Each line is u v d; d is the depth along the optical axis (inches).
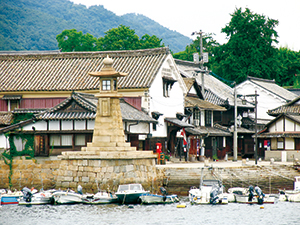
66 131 1963.6
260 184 2084.2
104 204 1711.4
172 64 2588.6
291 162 2471.7
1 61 2677.2
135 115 2176.4
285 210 1665.8
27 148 1995.6
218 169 2005.4
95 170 1732.3
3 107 2512.3
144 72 2433.6
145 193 1700.3
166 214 1562.5
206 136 2628.0
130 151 1774.1
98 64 2566.4
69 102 1987.0
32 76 2541.8
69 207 1678.2
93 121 1939.0
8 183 1995.6
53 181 1962.4
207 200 1771.7
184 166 2055.9
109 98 1756.9
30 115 2279.8
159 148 2266.2
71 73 2527.1
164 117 2503.7
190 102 2746.1
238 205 1769.2
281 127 2645.2
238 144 3070.9
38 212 1590.8
